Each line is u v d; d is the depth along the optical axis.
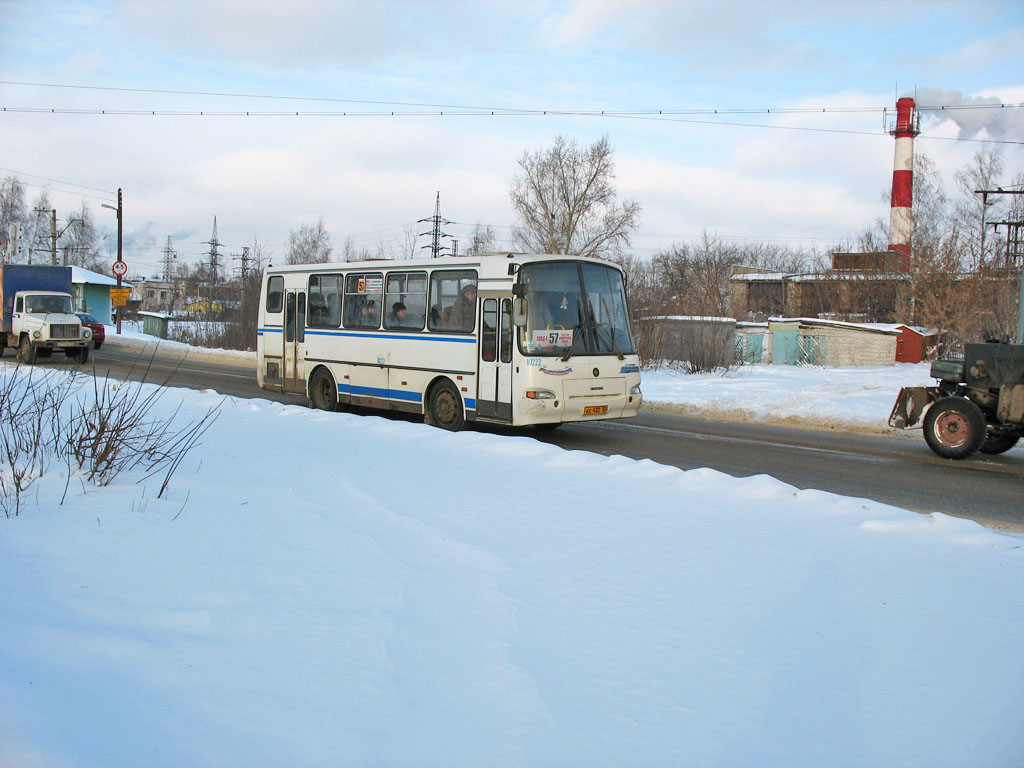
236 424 11.59
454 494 7.52
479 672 3.84
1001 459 12.52
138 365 28.22
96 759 2.90
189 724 3.24
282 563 5.36
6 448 7.96
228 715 3.34
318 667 3.84
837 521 6.66
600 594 4.92
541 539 6.09
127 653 3.83
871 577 5.29
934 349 43.19
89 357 31.42
